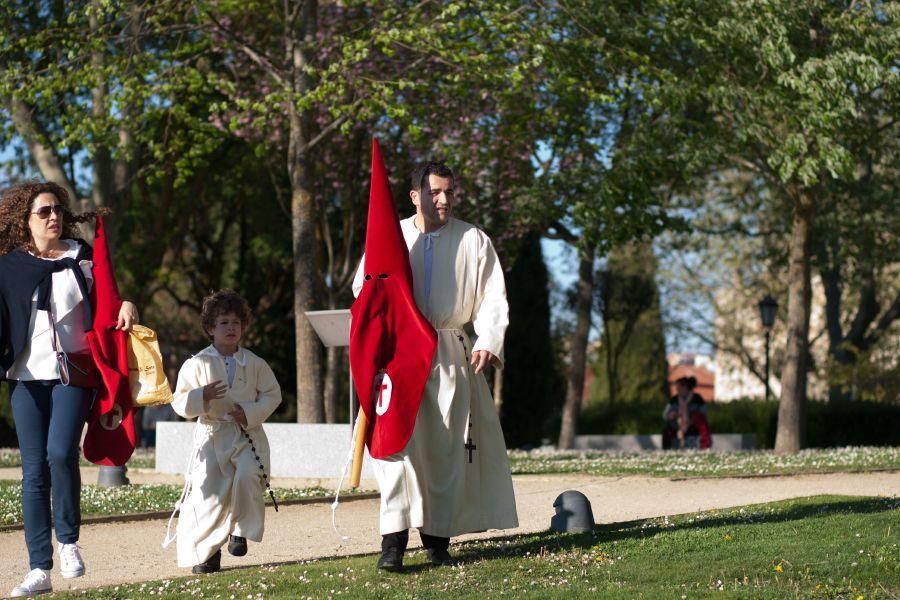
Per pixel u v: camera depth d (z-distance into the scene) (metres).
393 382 10.59
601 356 78.69
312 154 32.62
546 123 35.59
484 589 9.62
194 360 11.48
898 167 39.81
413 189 11.38
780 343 73.25
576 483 22.58
